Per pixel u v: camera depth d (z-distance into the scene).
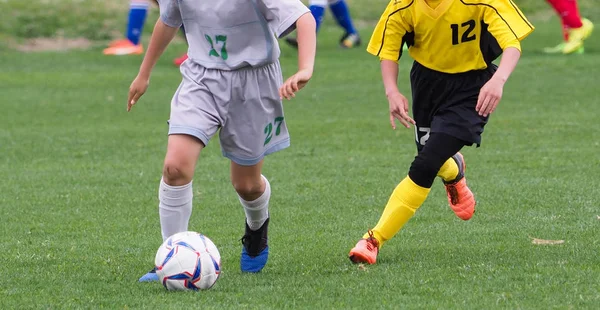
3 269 16.48
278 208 22.05
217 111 15.22
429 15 16.11
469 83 16.47
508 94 40.16
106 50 56.03
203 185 25.22
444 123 16.34
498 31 15.66
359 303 13.57
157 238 19.33
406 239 18.56
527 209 21.12
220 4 14.98
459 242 18.09
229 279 15.52
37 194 24.27
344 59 53.03
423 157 16.23
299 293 14.26
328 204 22.42
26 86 45.97
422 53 16.66
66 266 16.72
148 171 27.36
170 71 50.47
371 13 69.12
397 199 16.41
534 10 71.50
